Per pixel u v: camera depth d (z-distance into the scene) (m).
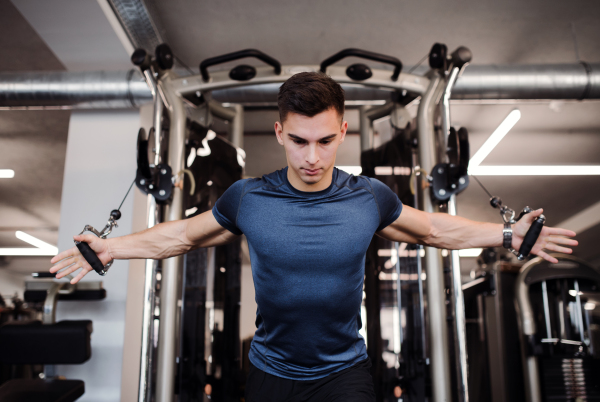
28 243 10.26
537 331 3.22
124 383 3.12
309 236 1.22
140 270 3.34
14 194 7.21
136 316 3.25
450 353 2.11
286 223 1.23
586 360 3.29
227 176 2.81
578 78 3.06
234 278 2.80
